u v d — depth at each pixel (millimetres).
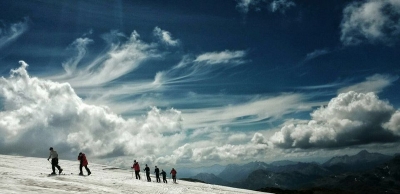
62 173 32906
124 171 59531
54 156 29656
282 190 151375
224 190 45125
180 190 32281
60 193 17172
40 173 29406
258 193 51375
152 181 45219
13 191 15273
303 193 155125
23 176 23141
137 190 25844
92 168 56375
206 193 32688
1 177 20391
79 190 20109
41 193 16109
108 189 23219
